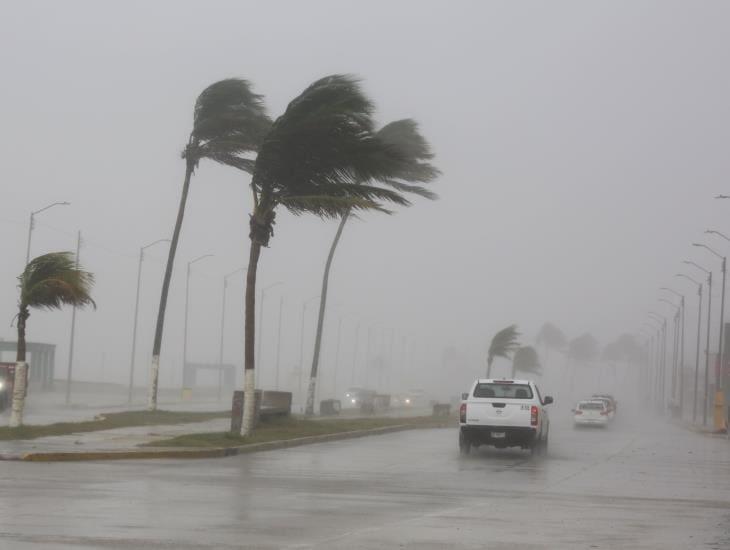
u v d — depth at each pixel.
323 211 30.55
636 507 17.36
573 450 34.59
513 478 22.64
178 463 23.84
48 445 25.66
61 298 29.05
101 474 20.14
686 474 25.16
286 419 38.78
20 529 12.62
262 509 15.47
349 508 16.03
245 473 21.77
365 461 26.58
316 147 29.45
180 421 39.28
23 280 29.11
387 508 16.19
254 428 34.97
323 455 28.41
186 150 42.16
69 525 13.10
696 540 13.52
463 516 15.38
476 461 27.73
